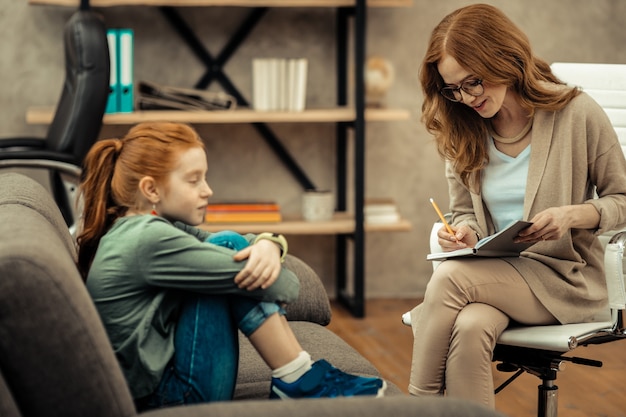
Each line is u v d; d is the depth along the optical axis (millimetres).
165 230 1916
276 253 1955
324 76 5109
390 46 5125
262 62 4645
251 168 5145
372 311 4934
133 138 2072
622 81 3104
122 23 4949
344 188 5172
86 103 3980
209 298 1954
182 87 5020
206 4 4551
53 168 3969
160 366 1900
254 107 4695
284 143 5152
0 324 1490
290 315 2803
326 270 5250
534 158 2639
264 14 5020
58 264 1561
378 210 4824
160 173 2031
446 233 2689
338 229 4734
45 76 4938
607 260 2482
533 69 2627
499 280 2480
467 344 2396
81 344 1532
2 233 1663
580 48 5250
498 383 3715
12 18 4891
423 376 2467
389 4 4668
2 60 4902
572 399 3500
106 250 1954
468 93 2543
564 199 2604
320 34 5082
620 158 2639
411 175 5230
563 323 2537
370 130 5176
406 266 5293
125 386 1605
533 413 3344
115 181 2061
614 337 2500
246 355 2467
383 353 4117
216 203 4797
